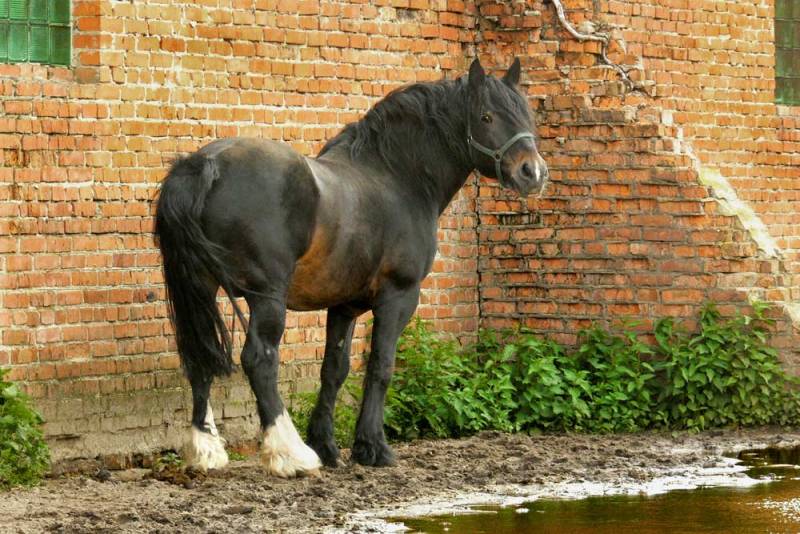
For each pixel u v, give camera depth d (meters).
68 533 9.76
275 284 11.01
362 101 15.25
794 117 18.83
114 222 12.99
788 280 16.14
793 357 15.63
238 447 14.04
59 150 12.63
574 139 16.22
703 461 13.37
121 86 13.11
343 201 11.56
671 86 17.22
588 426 15.27
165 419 13.34
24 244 12.36
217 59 13.89
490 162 12.42
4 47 12.62
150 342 13.23
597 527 10.34
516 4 16.33
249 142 11.09
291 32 14.54
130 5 13.19
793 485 12.11
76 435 12.65
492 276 16.55
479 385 15.32
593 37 16.11
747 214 16.33
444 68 16.12
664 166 15.96
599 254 16.14
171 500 10.85
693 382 15.45
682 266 15.92
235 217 10.84
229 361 11.07
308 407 14.48
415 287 12.36
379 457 12.44
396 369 15.39
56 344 12.55
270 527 10.08
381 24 15.43
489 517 10.63
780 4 18.95
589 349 15.89
